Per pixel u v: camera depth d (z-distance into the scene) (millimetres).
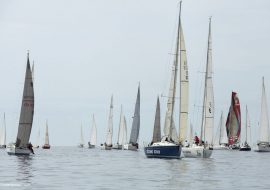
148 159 62781
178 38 63750
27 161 61594
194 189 30500
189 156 65938
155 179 36531
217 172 44438
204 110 68938
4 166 50625
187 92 63219
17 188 30078
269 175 41812
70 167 50812
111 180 35625
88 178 37188
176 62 63625
